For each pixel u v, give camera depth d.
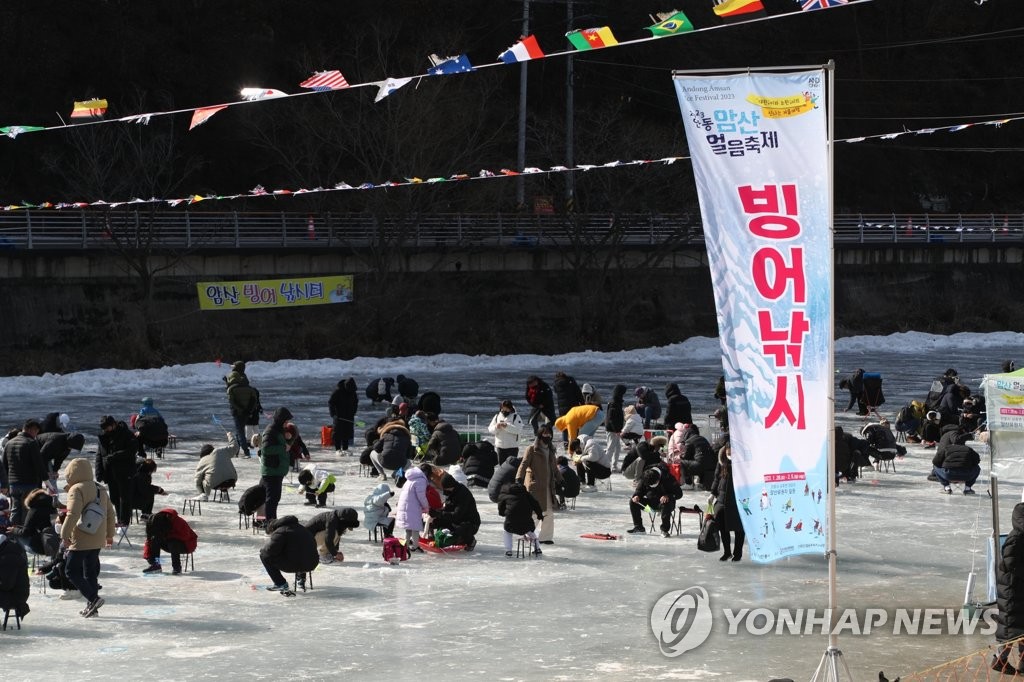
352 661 11.47
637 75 78.50
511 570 15.54
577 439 23.22
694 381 46.09
